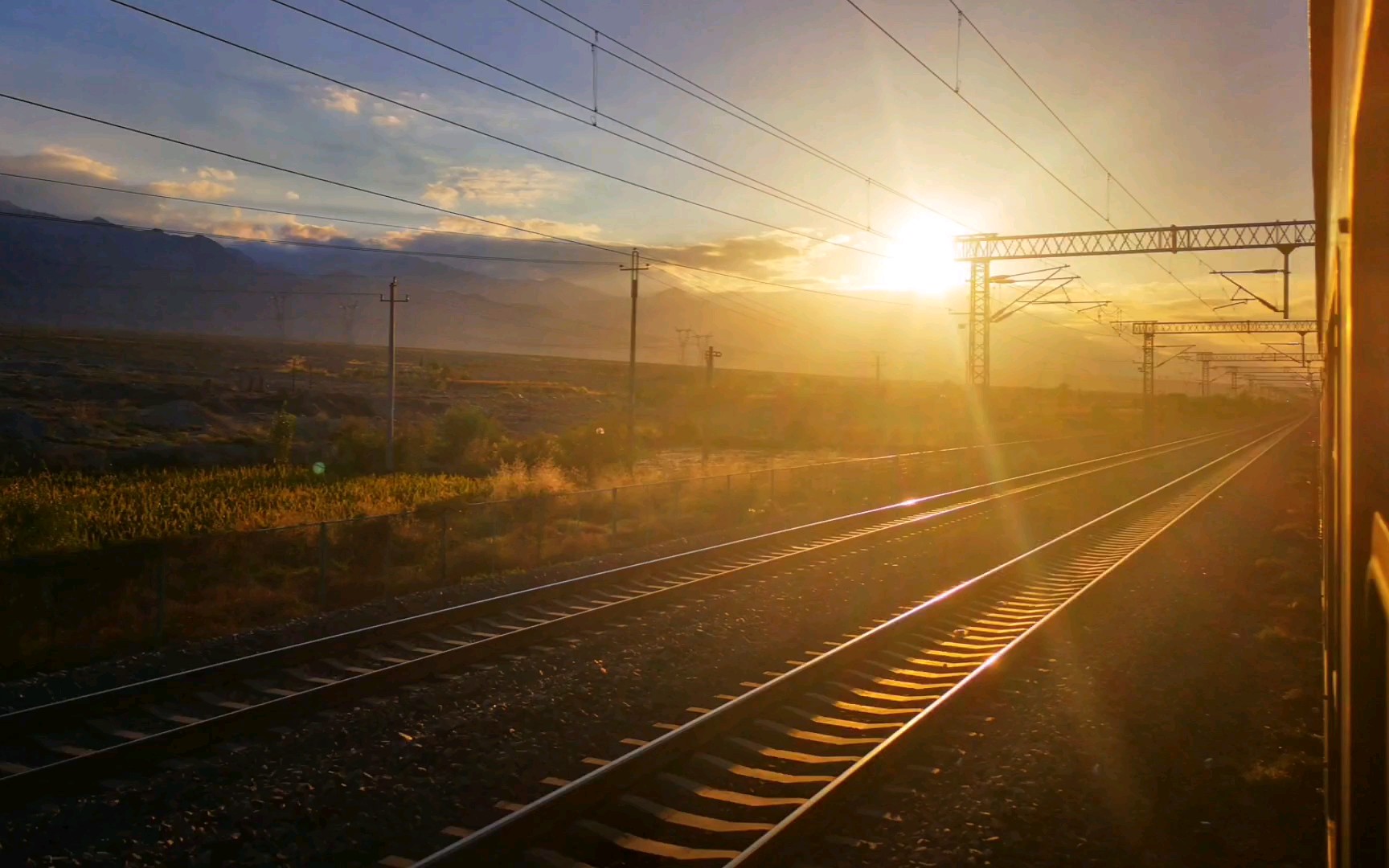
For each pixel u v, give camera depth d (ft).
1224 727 34.78
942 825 25.54
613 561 70.23
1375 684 10.28
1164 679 40.75
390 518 72.38
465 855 22.34
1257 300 120.98
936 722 32.91
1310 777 29.32
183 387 233.76
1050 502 113.50
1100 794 28.02
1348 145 10.39
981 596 57.62
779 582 61.41
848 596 58.03
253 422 200.03
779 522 94.02
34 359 319.68
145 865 24.34
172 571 59.06
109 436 159.22
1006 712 35.37
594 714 35.83
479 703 36.68
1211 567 69.87
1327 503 33.45
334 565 67.21
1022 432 262.26
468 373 470.39
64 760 29.55
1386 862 8.69
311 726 33.73
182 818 26.58
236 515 78.69
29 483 96.78
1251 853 24.49
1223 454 228.43
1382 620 8.29
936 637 48.11
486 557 69.67
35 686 39.75
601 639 46.16
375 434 153.07
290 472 123.03
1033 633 45.03
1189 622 52.11
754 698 34.24
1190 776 29.78
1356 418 10.23
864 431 242.58
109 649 46.70
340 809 27.35
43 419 168.35
